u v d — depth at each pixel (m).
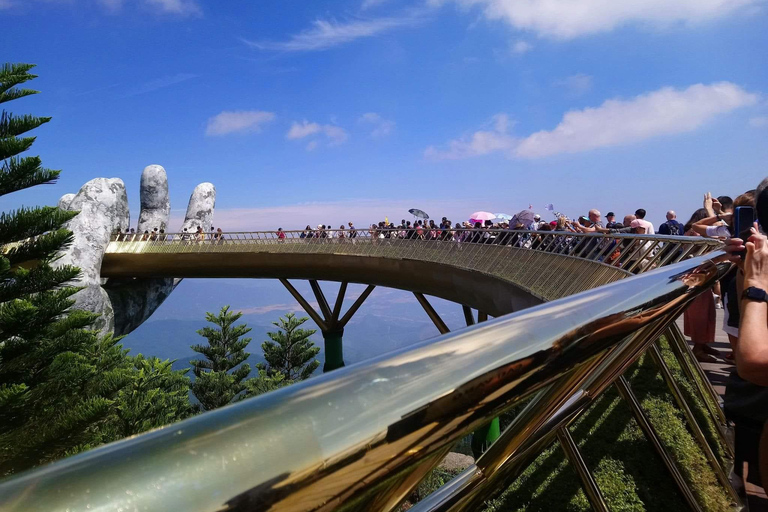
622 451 3.64
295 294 34.34
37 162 14.33
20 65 14.66
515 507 3.26
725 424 3.98
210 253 35.69
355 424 0.37
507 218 24.95
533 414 0.97
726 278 4.60
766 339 1.53
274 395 0.36
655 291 0.94
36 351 13.98
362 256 27.44
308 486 0.31
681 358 4.20
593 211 12.51
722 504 3.08
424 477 0.50
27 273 14.24
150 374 19.16
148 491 0.24
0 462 12.55
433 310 25.58
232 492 0.27
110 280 42.66
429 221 25.59
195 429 0.30
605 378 1.39
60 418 12.99
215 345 40.53
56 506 0.21
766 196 1.92
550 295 11.62
